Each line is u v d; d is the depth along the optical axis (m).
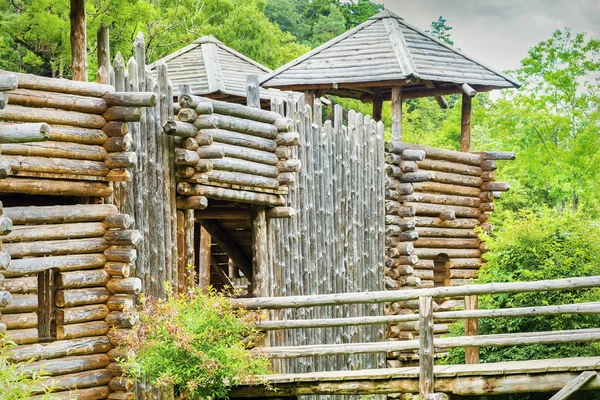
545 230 20.28
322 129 21.55
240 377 15.06
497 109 37.41
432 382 15.42
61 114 14.09
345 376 15.73
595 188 34.50
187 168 16.67
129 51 35.81
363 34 27.22
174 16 44.28
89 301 14.46
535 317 19.23
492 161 27.02
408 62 25.66
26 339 13.60
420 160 24.47
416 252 25.06
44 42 33.81
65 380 14.02
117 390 14.70
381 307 23.61
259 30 47.94
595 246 20.00
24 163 13.48
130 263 14.80
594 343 18.77
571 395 14.98
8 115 13.38
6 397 10.39
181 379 14.66
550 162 34.66
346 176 22.31
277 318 19.30
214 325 15.23
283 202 19.14
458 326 20.91
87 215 14.53
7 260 12.66
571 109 34.97
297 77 26.34
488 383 15.19
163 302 15.37
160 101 16.52
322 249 21.28
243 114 17.94
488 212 27.12
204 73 29.34
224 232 21.34
